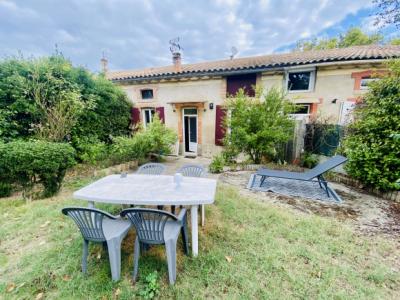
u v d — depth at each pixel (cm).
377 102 439
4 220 323
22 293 193
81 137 676
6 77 541
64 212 201
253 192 463
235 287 201
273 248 258
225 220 331
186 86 982
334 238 280
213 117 952
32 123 575
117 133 899
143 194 254
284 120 664
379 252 254
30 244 265
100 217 201
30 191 407
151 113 1112
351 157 448
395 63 437
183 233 254
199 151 1011
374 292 195
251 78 854
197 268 225
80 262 230
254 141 671
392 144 382
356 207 381
